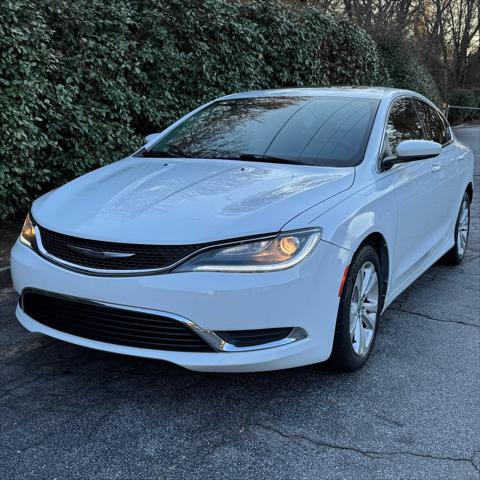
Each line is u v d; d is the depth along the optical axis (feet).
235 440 8.79
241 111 14.42
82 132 19.86
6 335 12.55
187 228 9.13
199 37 24.30
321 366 10.77
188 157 13.02
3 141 17.30
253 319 8.89
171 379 10.61
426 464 8.29
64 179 20.88
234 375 10.75
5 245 18.35
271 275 8.86
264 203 9.66
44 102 18.56
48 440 8.78
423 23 91.45
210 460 8.32
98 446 8.64
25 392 10.18
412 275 13.91
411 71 55.77
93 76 19.66
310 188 10.27
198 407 9.69
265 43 28.12
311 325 9.29
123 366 11.12
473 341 12.50
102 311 9.30
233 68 26.45
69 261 9.56
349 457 8.42
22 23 17.02
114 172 12.34
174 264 8.89
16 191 18.75
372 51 41.39
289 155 12.21
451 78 111.45
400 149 12.03
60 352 11.75
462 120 102.37
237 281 8.77
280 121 13.41
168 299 8.82
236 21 26.18
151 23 21.75
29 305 10.42
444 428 9.18
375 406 9.78
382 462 8.32
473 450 8.63
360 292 10.65
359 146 12.06
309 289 9.12
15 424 9.20
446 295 15.49
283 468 8.16
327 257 9.34
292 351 9.16
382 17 57.00
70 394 10.11
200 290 8.75
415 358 11.62
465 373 11.02
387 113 13.20
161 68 22.61
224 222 9.17
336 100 13.83
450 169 16.10
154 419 9.34
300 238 9.14
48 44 18.75
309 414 9.50
